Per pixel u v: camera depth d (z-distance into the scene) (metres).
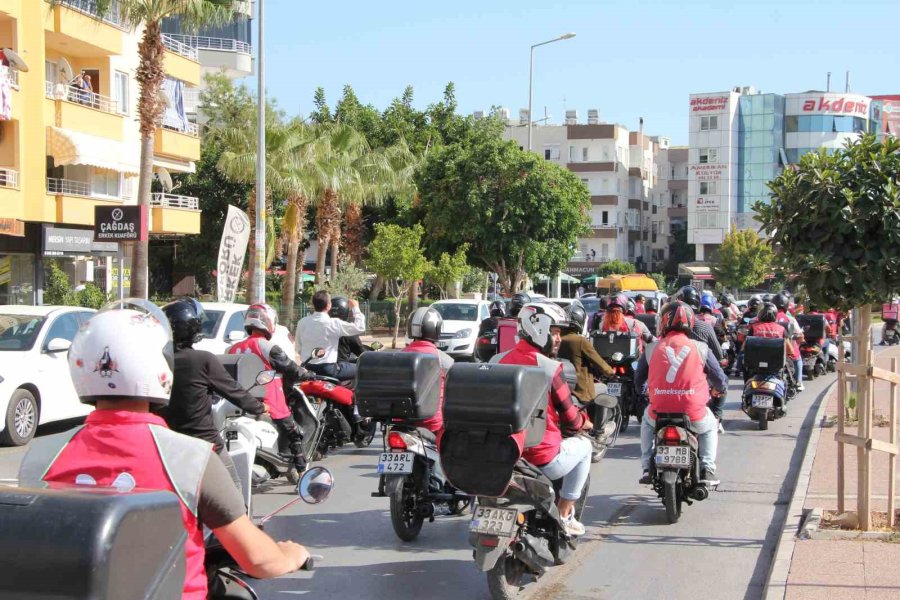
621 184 84.19
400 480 7.81
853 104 79.81
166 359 3.07
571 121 89.44
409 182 42.47
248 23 56.53
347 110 49.97
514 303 13.98
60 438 3.02
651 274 78.62
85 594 2.34
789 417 15.99
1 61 24.73
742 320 22.20
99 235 16.33
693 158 81.12
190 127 37.44
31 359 13.36
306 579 7.03
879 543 7.28
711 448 8.66
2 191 25.42
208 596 3.46
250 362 8.30
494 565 6.07
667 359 8.45
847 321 27.75
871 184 7.39
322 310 11.78
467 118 50.69
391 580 7.03
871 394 7.76
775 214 7.80
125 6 24.12
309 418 10.39
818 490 9.42
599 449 10.67
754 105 80.12
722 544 8.04
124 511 2.45
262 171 25.47
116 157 30.22
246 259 45.78
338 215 39.19
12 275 28.02
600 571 7.23
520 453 6.07
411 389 7.68
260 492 10.05
